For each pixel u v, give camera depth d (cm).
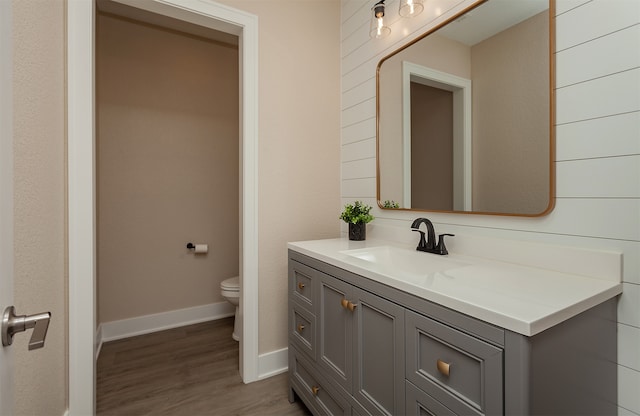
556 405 72
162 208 270
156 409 162
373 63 193
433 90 152
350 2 214
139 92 260
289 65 202
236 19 181
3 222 49
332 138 221
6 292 50
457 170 141
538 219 114
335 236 223
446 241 148
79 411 141
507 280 98
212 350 229
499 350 69
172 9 167
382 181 186
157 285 268
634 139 90
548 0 109
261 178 193
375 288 106
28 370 100
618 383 94
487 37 129
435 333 83
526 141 116
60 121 132
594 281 95
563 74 106
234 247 305
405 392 94
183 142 279
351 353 119
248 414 159
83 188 143
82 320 142
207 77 291
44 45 113
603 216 97
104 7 239
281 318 200
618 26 93
